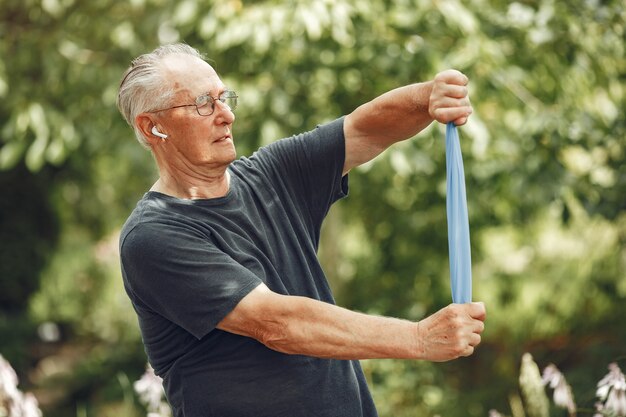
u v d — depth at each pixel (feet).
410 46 17.24
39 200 31.65
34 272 31.63
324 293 7.63
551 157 17.92
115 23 19.11
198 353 7.09
